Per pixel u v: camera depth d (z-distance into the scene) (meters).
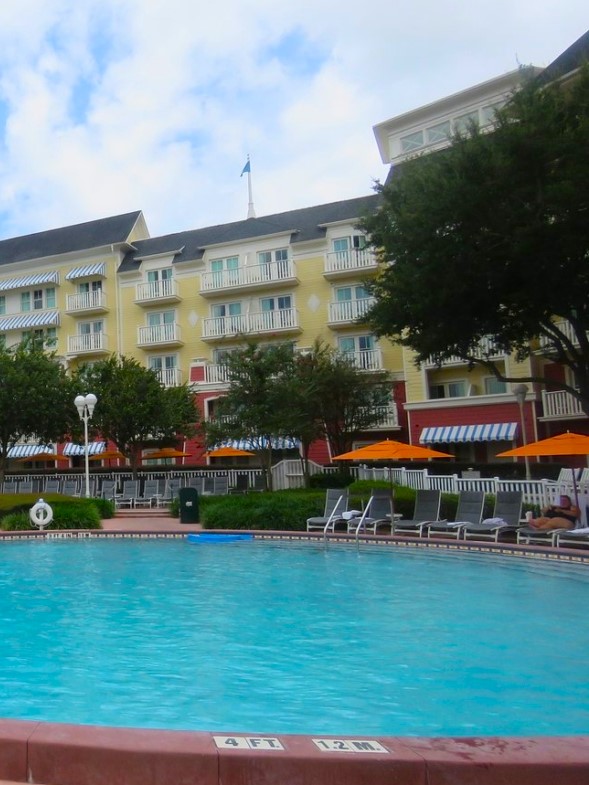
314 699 6.05
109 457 38.09
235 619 9.45
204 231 46.66
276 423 26.66
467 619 9.23
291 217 44.31
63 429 32.28
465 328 19.66
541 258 16.41
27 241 51.38
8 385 30.02
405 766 3.58
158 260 44.59
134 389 32.00
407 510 19.70
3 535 19.98
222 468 36.47
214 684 6.52
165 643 8.13
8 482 34.47
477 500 17.09
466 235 16.80
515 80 31.84
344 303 39.12
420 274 17.52
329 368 30.41
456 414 35.03
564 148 15.48
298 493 23.36
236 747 3.72
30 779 3.71
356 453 19.03
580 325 19.28
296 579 12.83
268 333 40.72
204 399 41.53
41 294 47.81
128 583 12.69
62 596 11.40
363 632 8.55
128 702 6.00
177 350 43.66
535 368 33.94
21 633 8.73
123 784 3.63
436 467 31.19
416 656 7.41
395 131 36.00
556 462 31.67
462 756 3.64
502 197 16.22
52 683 6.58
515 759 3.61
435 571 13.55
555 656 7.34
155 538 19.84
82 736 3.86
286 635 8.46
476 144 16.33
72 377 33.03
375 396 31.86
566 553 13.59
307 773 3.58
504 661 7.18
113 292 45.66
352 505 20.38
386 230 19.11
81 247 47.38
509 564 14.15
